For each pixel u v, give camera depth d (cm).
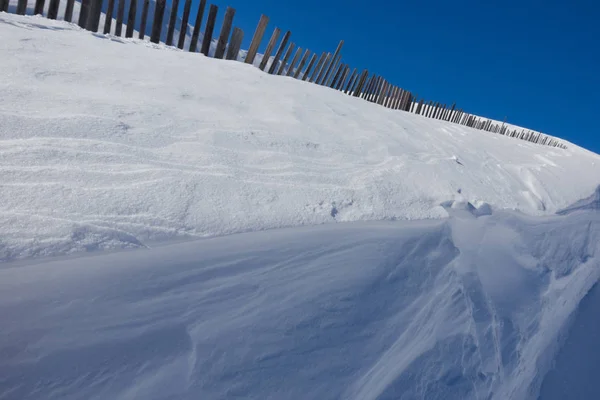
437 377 105
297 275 129
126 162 154
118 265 111
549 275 200
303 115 291
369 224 182
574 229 296
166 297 104
